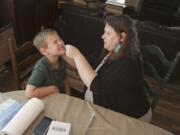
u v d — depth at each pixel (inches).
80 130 44.3
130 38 54.4
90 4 146.9
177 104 104.1
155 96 65.4
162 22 169.3
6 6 105.7
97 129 44.9
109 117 47.9
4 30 100.7
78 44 123.3
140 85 58.3
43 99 50.9
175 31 100.7
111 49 58.0
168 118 95.9
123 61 54.6
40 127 43.3
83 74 57.5
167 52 103.7
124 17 55.1
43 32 55.6
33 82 54.1
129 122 47.4
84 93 71.5
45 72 56.7
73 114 47.7
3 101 49.1
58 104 49.9
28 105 45.7
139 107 60.4
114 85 55.8
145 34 102.8
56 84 62.0
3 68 109.5
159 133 45.8
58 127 42.3
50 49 55.2
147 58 104.3
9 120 44.3
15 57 59.7
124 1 175.3
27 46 63.1
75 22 114.7
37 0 119.7
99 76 56.9
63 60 62.8
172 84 116.0
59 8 125.6
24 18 115.1
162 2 165.9
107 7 169.6
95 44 117.3
